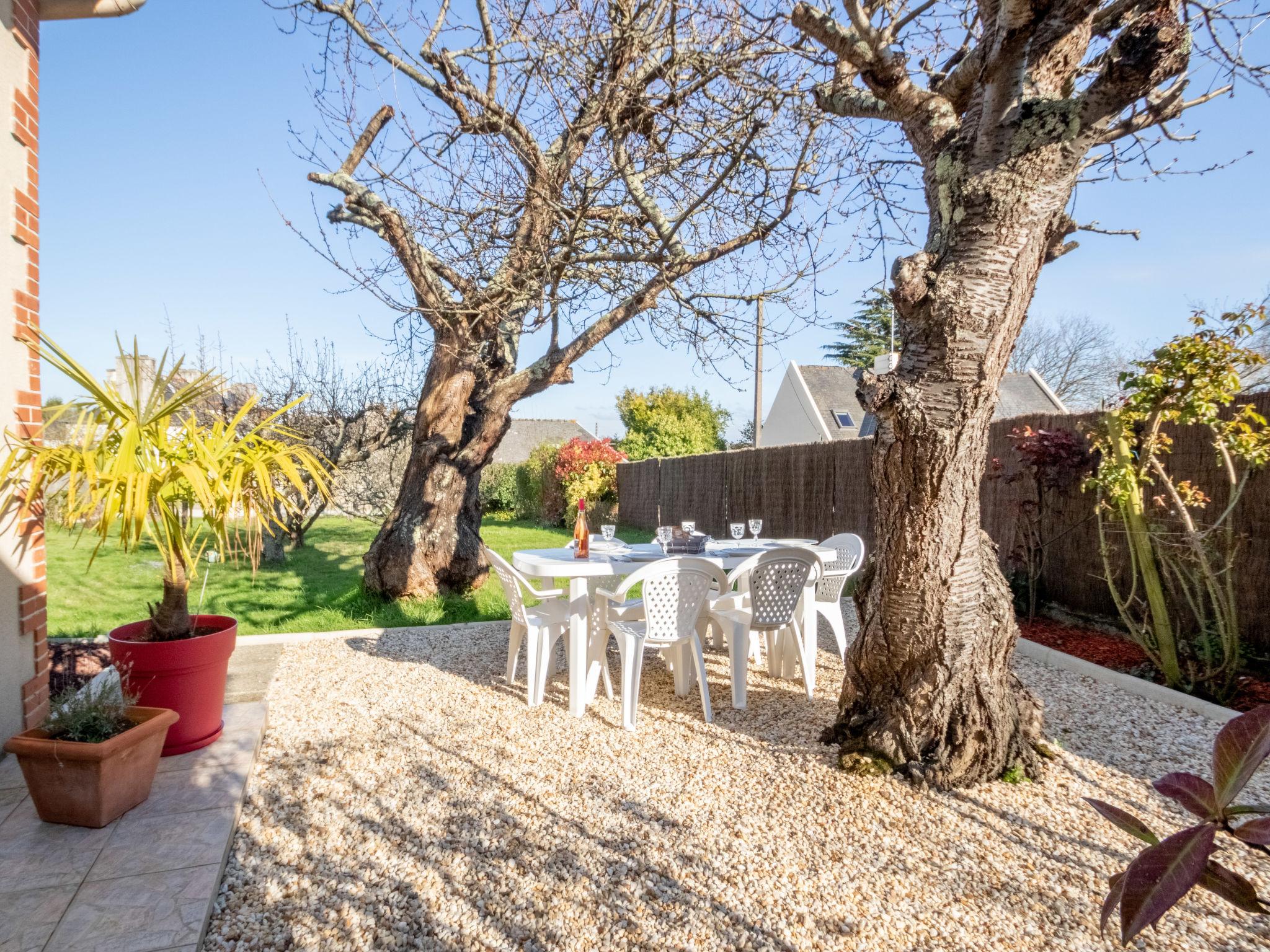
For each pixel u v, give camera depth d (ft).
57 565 33.99
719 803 10.67
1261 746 2.49
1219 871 2.51
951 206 10.36
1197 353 14.79
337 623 22.94
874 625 11.82
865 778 11.39
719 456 46.96
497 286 20.90
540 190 19.30
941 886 8.59
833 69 14.53
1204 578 15.69
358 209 23.15
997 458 24.25
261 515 11.96
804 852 9.34
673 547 17.35
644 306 21.94
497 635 21.44
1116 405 17.87
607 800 10.78
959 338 10.17
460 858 9.16
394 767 11.93
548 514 59.88
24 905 7.52
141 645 11.10
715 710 15.07
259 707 13.97
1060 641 19.86
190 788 10.30
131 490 9.61
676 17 15.84
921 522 10.82
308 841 9.52
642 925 7.86
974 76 10.39
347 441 38.83
